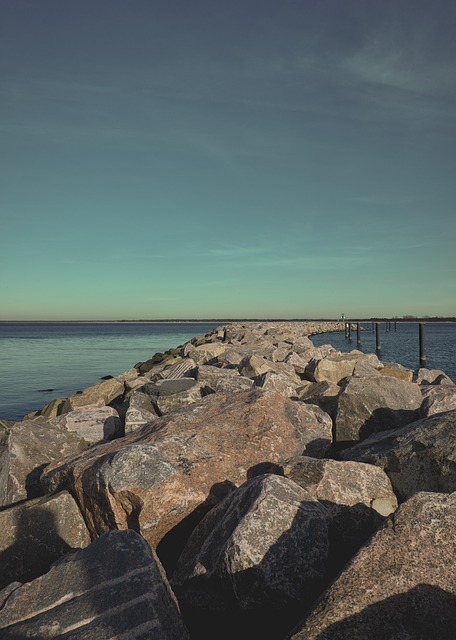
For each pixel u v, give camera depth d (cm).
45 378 3017
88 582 377
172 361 2180
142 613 345
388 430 757
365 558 355
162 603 361
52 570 397
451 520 364
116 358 4525
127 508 523
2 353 5197
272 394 761
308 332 7750
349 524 507
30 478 702
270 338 3117
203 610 428
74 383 2786
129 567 382
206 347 2067
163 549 530
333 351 2292
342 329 9806
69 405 1273
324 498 517
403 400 845
